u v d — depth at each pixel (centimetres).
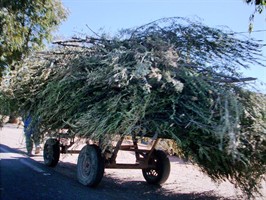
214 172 567
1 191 489
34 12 1380
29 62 713
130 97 480
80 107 549
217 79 507
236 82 512
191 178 765
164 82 478
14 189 508
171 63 502
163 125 471
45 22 1409
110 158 592
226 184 701
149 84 486
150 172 682
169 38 575
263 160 463
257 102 491
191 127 462
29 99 660
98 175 565
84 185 584
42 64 687
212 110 448
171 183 698
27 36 1369
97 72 516
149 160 668
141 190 614
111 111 478
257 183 513
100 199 504
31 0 1359
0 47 1286
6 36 1292
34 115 652
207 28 574
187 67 523
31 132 680
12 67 1015
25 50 1303
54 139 727
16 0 1325
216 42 558
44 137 668
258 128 453
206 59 552
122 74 475
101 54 564
